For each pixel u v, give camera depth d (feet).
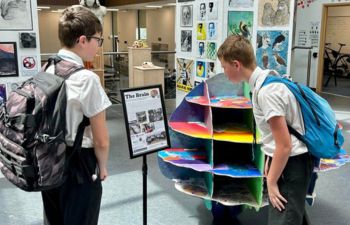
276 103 5.36
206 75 13.20
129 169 13.12
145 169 7.19
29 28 12.57
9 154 5.22
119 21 58.34
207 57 13.06
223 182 9.05
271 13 12.46
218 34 12.23
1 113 5.45
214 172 7.95
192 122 9.00
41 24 50.67
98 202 5.82
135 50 26.99
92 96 5.25
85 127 5.51
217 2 12.10
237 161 8.68
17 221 9.40
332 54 36.88
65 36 5.44
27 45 12.59
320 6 30.50
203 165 8.25
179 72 15.25
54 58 5.57
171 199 10.69
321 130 5.60
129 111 6.65
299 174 5.65
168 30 46.91
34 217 9.61
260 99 5.52
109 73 33.42
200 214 9.82
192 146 9.25
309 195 7.75
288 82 5.63
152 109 6.95
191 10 13.85
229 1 11.93
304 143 5.60
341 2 28.84
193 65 14.08
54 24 51.62
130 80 27.99
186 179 9.21
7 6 12.10
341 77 39.14
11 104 5.25
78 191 5.57
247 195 8.47
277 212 5.79
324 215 9.89
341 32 36.96
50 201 5.90
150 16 51.26
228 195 8.45
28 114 5.02
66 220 5.69
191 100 8.60
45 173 5.02
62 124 5.09
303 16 31.83
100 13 23.27
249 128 8.58
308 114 5.56
